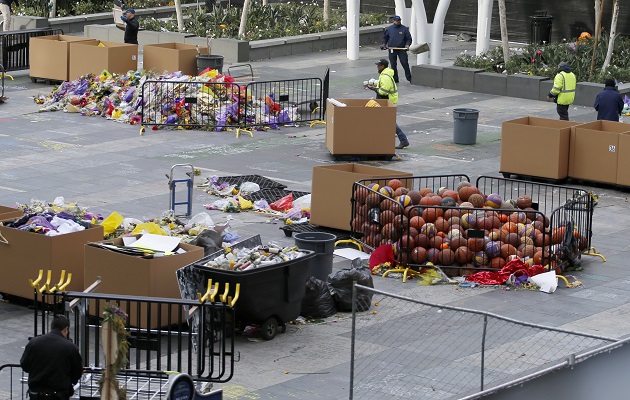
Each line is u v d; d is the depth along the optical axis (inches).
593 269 777.6
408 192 781.3
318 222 845.2
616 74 1450.5
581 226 818.8
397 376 577.3
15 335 636.1
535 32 1828.2
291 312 646.5
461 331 648.4
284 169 1062.4
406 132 1238.9
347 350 619.5
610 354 466.6
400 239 755.4
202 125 1237.1
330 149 1115.3
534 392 453.1
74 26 1941.4
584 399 462.3
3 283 687.7
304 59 1738.4
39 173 1023.6
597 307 697.6
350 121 1096.8
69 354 485.4
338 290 681.6
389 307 693.3
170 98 1247.5
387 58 1761.8
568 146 1020.5
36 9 1973.4
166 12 2039.9
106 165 1061.8
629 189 1002.7
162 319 631.8
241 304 621.9
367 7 2076.8
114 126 1247.5
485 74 1488.7
